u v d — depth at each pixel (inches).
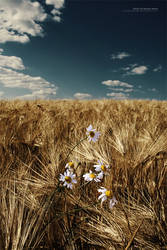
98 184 67.7
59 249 49.8
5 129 113.7
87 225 56.9
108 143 91.9
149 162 71.5
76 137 101.0
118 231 50.9
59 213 55.4
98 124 120.6
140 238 49.6
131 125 124.0
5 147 89.7
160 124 144.2
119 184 68.3
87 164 72.9
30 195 57.0
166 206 58.3
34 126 126.6
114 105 319.6
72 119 161.6
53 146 84.7
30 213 45.6
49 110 202.5
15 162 82.6
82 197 62.9
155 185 65.3
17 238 36.5
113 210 57.1
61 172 67.4
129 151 82.0
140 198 65.7
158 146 78.4
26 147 95.7
